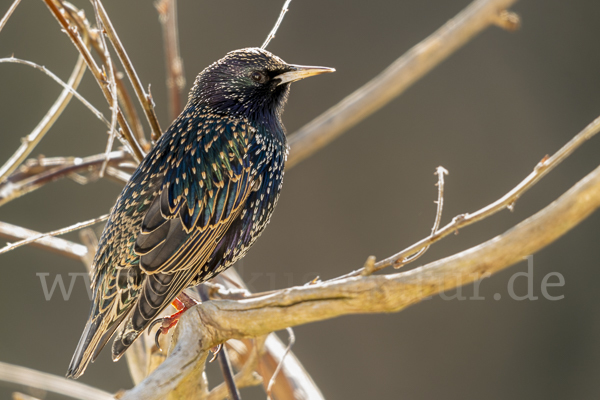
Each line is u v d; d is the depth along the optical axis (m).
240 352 6.75
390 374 13.50
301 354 13.62
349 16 15.44
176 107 7.76
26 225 14.52
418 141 14.66
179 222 5.49
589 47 14.74
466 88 14.79
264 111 6.40
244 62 6.35
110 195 14.79
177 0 15.50
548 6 14.91
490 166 14.45
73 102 14.98
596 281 13.73
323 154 14.64
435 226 4.59
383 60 15.30
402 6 15.40
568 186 14.25
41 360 13.94
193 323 4.13
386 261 4.26
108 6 15.27
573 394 13.32
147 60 15.34
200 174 5.69
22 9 15.05
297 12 15.48
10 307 14.01
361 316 13.79
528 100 14.65
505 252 3.22
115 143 11.39
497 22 8.71
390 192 14.55
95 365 13.67
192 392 4.47
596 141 14.30
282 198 14.55
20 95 15.01
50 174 7.25
